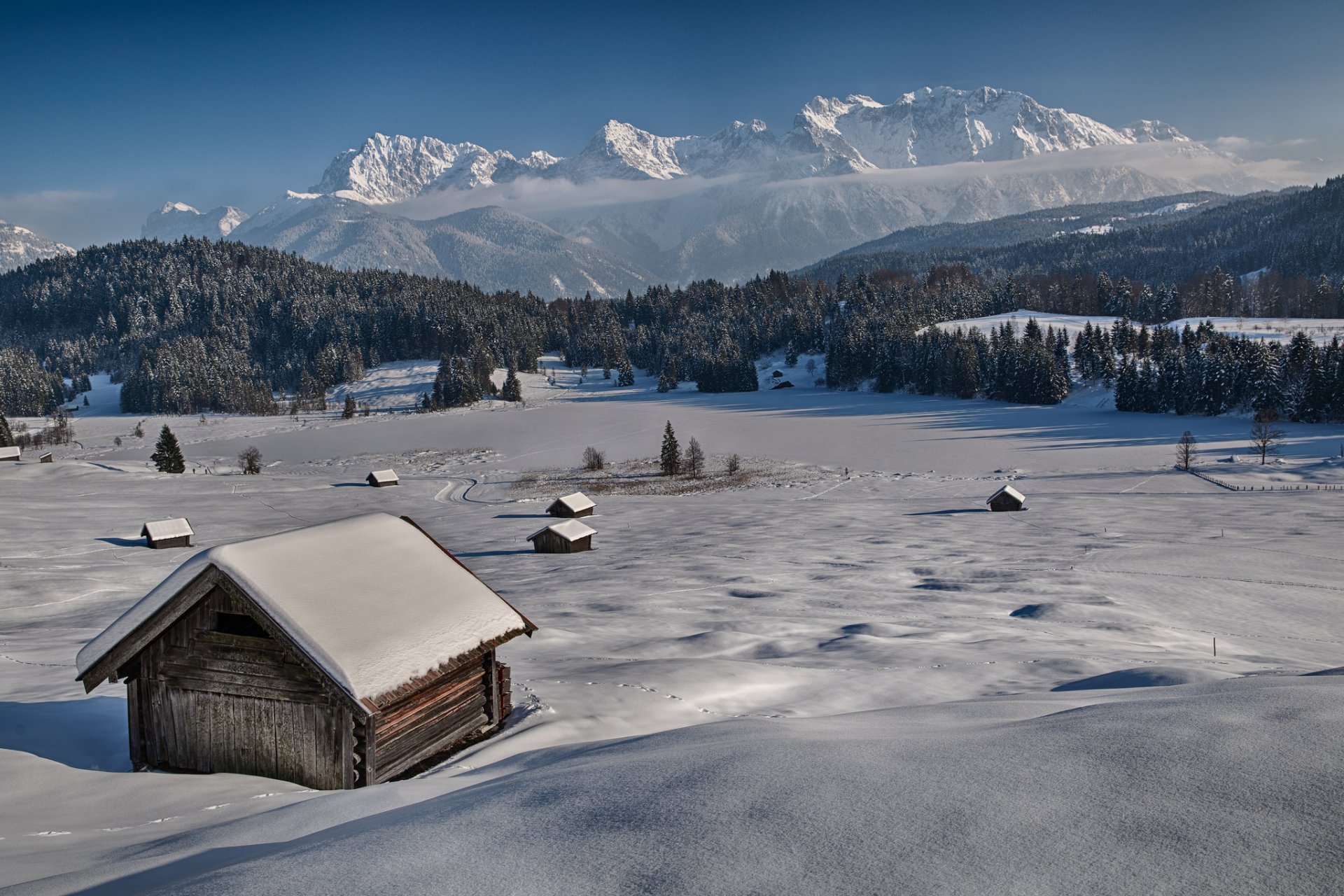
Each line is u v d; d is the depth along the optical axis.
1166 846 4.84
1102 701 10.61
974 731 8.10
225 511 70.56
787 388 191.75
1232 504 61.72
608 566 43.09
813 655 21.61
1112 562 40.62
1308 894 4.18
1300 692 7.95
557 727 12.68
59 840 8.01
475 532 60.09
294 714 10.70
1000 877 4.65
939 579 37.00
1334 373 106.06
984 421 122.88
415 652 11.16
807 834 5.39
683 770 6.91
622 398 184.38
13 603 35.19
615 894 4.82
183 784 10.27
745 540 51.44
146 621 11.27
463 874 5.26
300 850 6.09
